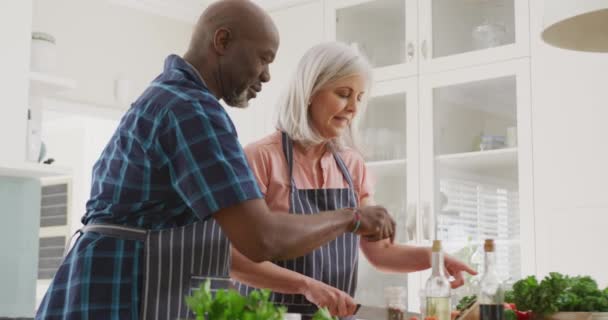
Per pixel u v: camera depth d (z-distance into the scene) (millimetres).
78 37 4465
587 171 3525
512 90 3826
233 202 1493
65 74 4375
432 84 4125
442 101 4094
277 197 2236
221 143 1526
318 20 4625
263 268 2035
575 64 3607
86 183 6617
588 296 1632
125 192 1591
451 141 4035
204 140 1519
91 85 4496
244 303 871
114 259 1575
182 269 1609
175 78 1642
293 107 2260
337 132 2285
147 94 1637
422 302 1719
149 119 1575
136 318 1564
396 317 1763
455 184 3979
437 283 1624
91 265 1568
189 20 5039
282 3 4766
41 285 6848
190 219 1636
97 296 1554
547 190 3643
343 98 2258
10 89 3596
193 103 1555
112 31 4629
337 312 1938
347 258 2252
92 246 1585
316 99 2256
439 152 4078
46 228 6895
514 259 3715
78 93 4422
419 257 2264
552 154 3645
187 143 1521
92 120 6652
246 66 1702
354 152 2422
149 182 1574
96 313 1547
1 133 3539
